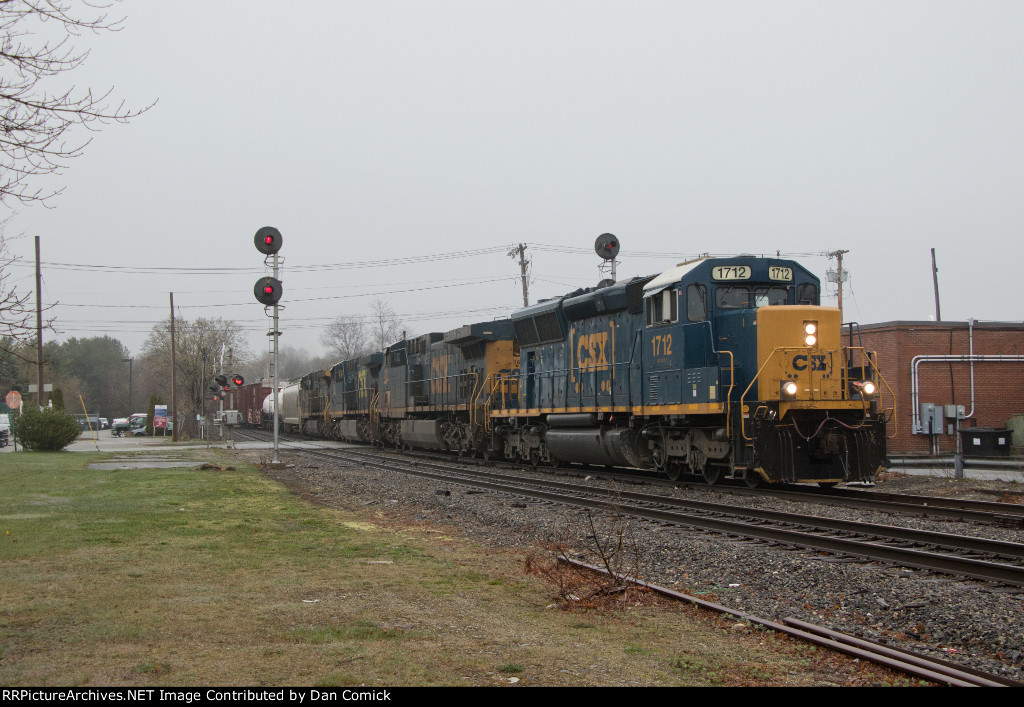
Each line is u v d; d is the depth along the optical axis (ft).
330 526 45.83
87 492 58.23
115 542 37.96
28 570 31.58
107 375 452.76
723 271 62.08
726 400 58.80
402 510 56.29
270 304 87.97
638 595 29.89
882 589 29.04
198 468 83.35
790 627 25.72
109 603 26.76
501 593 29.96
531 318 89.51
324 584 30.37
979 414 116.06
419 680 19.65
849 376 59.06
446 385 114.83
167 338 270.26
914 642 25.09
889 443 114.73
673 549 37.76
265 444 161.48
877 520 45.19
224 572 32.09
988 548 35.24
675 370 63.46
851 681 20.71
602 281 80.23
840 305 158.51
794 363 57.16
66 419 126.52
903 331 115.65
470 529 47.55
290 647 22.18
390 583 30.83
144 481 67.41
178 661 20.75
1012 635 23.97
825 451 56.54
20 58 27.50
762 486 63.26
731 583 32.68
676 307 62.69
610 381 73.72
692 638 24.66
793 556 34.35
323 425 188.24
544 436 87.92
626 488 64.49
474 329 100.07
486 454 103.19
